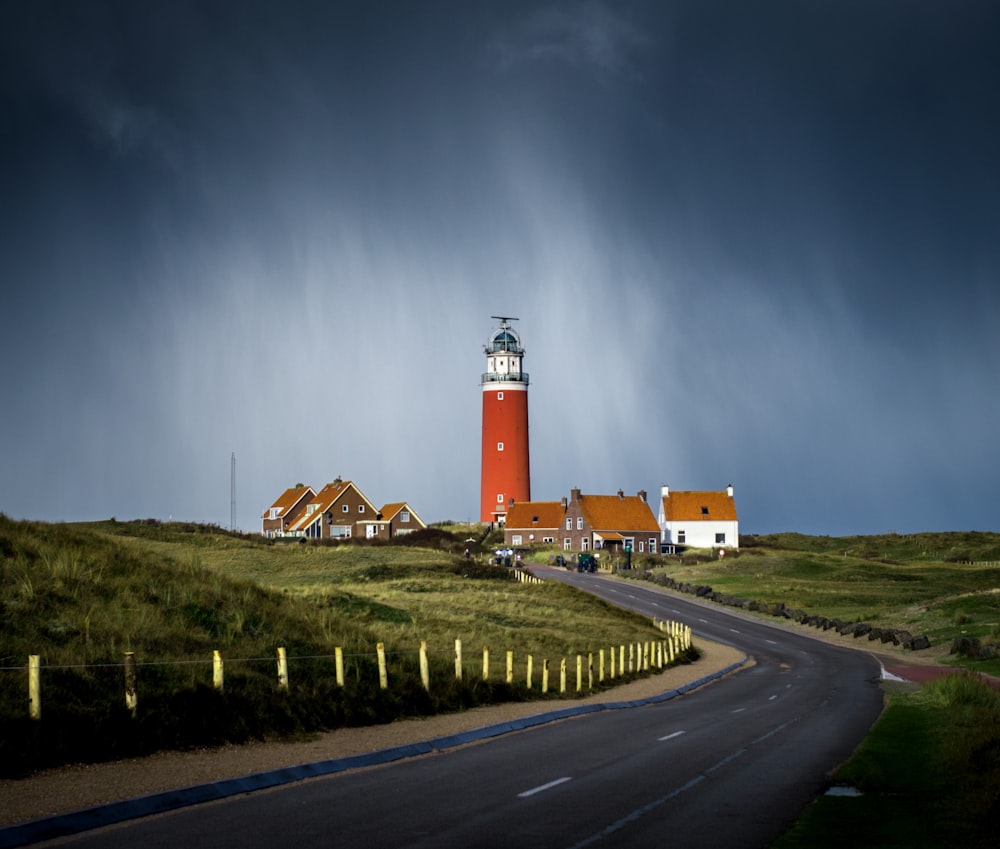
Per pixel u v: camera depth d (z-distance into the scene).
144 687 23.14
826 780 18.83
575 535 149.88
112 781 17.45
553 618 63.09
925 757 21.62
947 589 104.38
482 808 15.84
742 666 58.78
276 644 31.02
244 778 17.72
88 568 32.75
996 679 45.78
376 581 77.88
